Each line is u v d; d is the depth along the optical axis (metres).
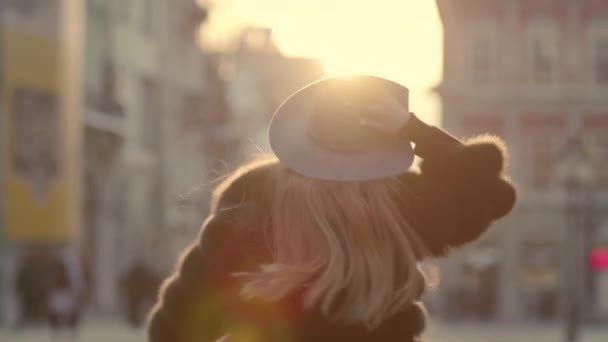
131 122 61.22
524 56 67.25
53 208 43.59
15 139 42.47
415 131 4.10
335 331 3.98
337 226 4.00
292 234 4.00
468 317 64.50
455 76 67.19
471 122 67.31
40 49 43.12
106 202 56.91
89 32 54.34
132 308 42.56
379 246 4.00
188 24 70.00
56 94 43.75
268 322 4.00
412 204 4.12
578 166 35.44
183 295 4.12
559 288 65.06
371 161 4.06
